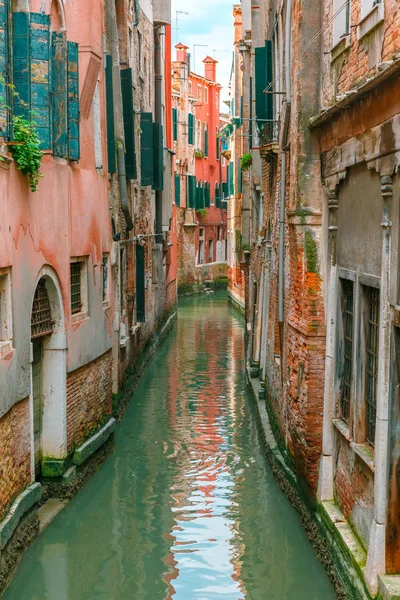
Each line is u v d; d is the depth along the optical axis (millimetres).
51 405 10258
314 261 8953
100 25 12359
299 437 9430
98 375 12297
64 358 10297
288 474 10375
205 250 50250
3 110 7766
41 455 10266
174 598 7848
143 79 21078
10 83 8297
